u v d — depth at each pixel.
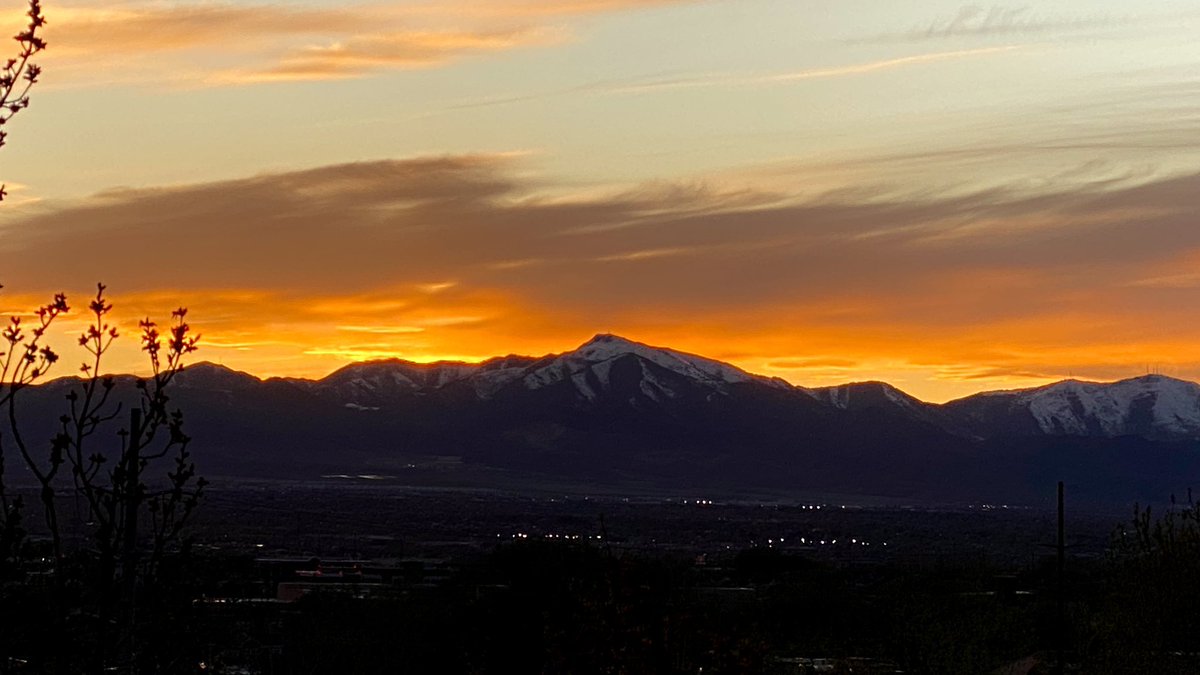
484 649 42.69
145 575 13.09
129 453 12.98
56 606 12.74
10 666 12.82
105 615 12.70
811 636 53.47
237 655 21.30
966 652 43.84
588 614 21.94
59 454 12.70
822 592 58.03
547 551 47.03
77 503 13.14
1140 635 30.88
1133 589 31.12
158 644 13.01
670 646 21.53
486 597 44.16
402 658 42.69
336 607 44.66
